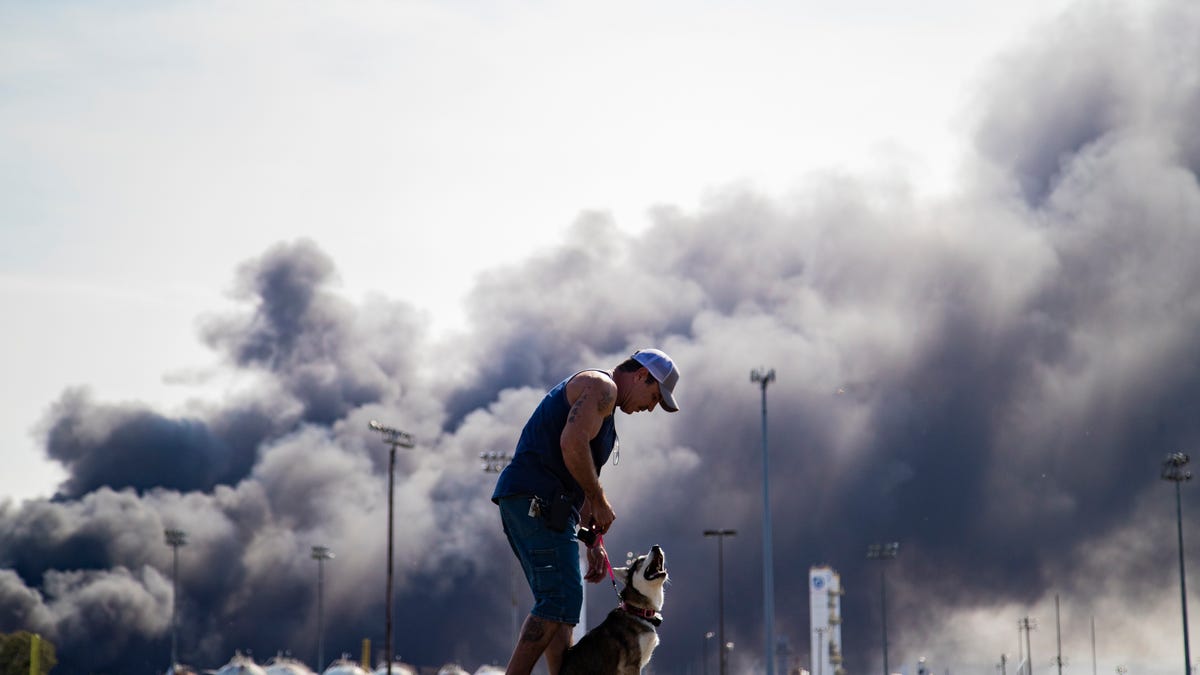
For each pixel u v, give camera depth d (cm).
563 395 714
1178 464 8125
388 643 7269
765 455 6250
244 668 16725
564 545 705
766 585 6138
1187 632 7938
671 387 740
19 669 9888
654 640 739
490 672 17338
